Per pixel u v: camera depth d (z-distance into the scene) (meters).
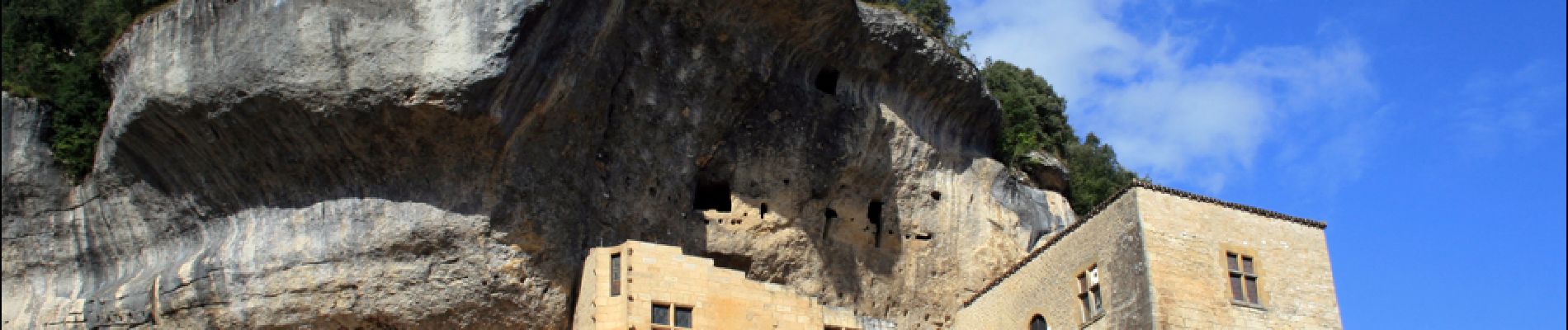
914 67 36.81
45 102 31.33
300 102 27.02
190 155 28.72
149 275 29.22
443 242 28.53
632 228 32.03
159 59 28.16
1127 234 30.00
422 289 28.41
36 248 30.11
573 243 30.33
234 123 27.67
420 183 28.61
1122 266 29.88
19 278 29.95
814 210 35.81
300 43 27.06
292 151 28.12
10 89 31.11
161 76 27.86
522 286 29.27
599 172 31.41
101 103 31.50
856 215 36.47
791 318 30.86
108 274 30.17
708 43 32.69
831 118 35.75
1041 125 49.44
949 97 38.00
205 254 28.78
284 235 28.58
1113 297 29.88
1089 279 31.06
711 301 29.81
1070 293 31.59
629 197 32.00
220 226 29.53
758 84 33.97
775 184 35.09
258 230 28.83
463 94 26.80
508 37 26.91
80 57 32.09
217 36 27.69
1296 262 30.78
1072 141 52.25
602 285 29.22
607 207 31.48
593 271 29.64
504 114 27.66
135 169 29.47
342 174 28.55
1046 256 33.16
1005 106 47.16
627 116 31.78
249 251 28.48
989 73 50.50
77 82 31.48
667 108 32.47
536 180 29.44
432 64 26.83
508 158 28.72
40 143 30.81
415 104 26.86
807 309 31.27
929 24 43.09
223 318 28.16
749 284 30.67
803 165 35.44
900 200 37.00
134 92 28.28
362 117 27.17
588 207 30.89
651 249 29.70
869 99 36.53
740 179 34.75
